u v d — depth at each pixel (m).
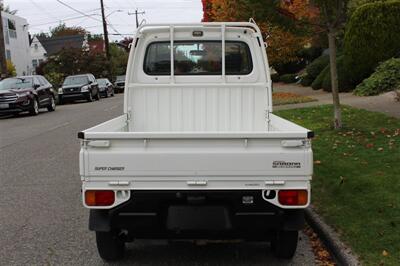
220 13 19.89
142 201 4.39
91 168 4.33
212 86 6.79
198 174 4.32
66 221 6.47
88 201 4.38
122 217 4.50
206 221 4.45
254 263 5.05
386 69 17.67
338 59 20.44
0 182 8.70
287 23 10.55
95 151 4.32
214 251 5.41
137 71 6.78
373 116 12.23
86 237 5.87
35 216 6.70
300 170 4.30
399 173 7.13
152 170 4.32
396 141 9.19
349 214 5.85
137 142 4.32
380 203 6.05
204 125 6.84
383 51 18.78
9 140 14.04
